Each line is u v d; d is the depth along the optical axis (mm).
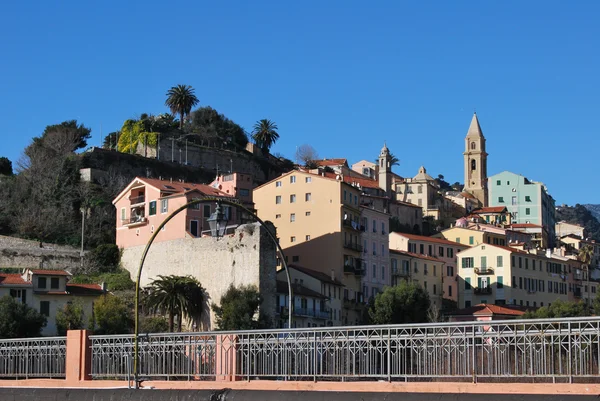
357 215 128625
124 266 121125
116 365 45688
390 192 188875
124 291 111625
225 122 199625
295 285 109625
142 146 175375
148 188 119812
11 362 51906
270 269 101688
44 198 139625
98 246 124062
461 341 38875
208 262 106625
